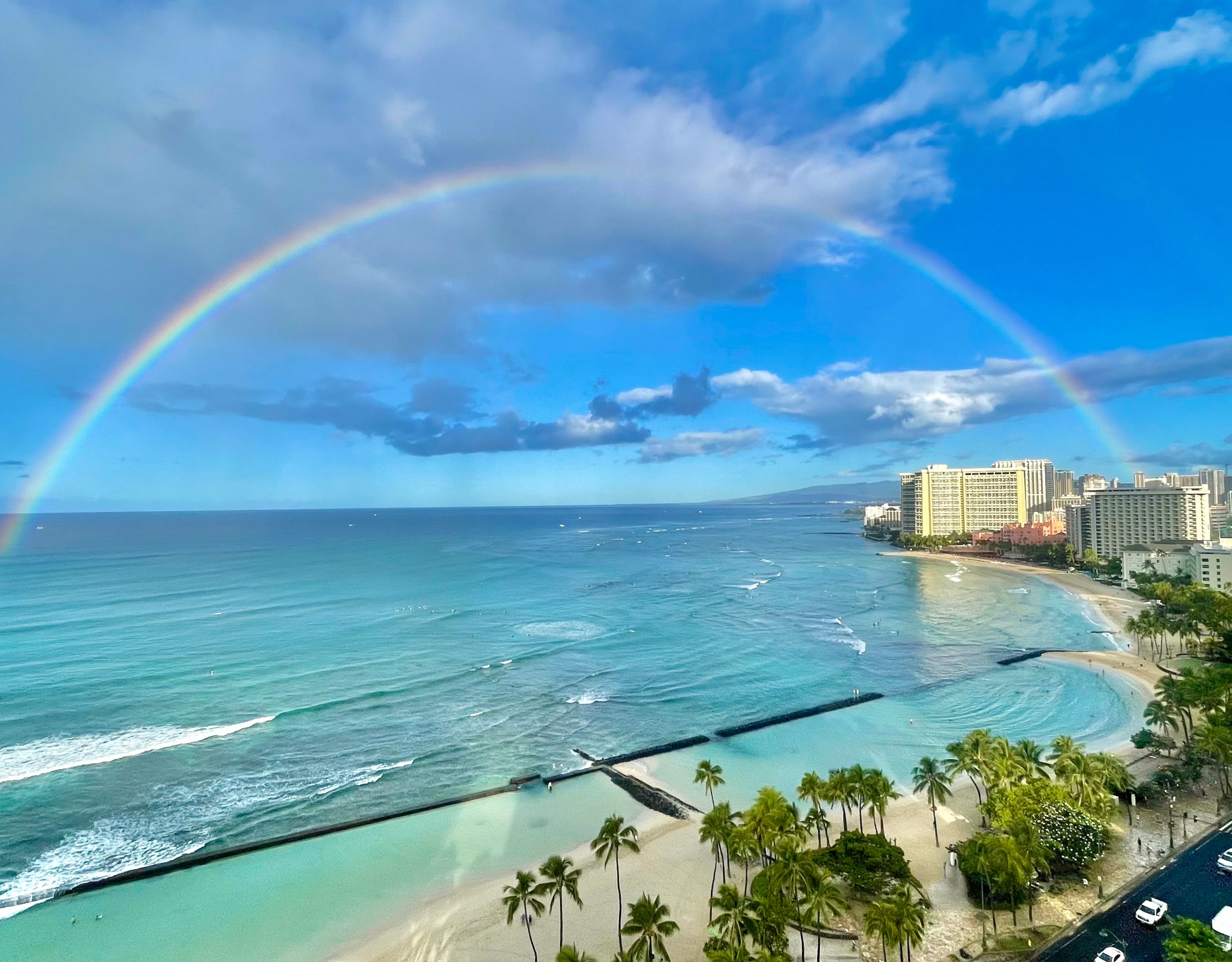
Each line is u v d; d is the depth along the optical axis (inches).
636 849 2090.3
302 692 4306.1
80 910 2180.1
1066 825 2170.3
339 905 2209.6
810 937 1932.8
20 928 2097.7
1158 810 2561.5
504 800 2933.1
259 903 2214.6
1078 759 2524.6
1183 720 3280.0
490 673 4781.0
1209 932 1611.7
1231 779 2805.1
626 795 2987.2
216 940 2041.1
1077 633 6117.1
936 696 4323.3
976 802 2834.6
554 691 4394.7
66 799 2901.1
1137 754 3166.8
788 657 5275.6
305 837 2610.7
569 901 2192.4
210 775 3152.1
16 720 3794.3
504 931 2050.9
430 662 5036.9
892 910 1617.9
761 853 2190.0
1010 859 1935.3
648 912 1672.0
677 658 5231.3
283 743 3518.7
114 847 2544.3
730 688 4507.9
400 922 2112.5
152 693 4256.9
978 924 1948.8
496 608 7180.1
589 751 3474.4
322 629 6107.3
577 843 2588.6
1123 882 2102.6
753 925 1642.5
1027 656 5251.0
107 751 3390.7
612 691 4424.2
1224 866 2132.1
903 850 2393.0
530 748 3501.5
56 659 5019.7
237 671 4739.2
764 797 2174.0
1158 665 4867.1
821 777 3149.6
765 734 3695.9
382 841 2598.4
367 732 3683.6
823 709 4060.0
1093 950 1807.3
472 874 2383.1
